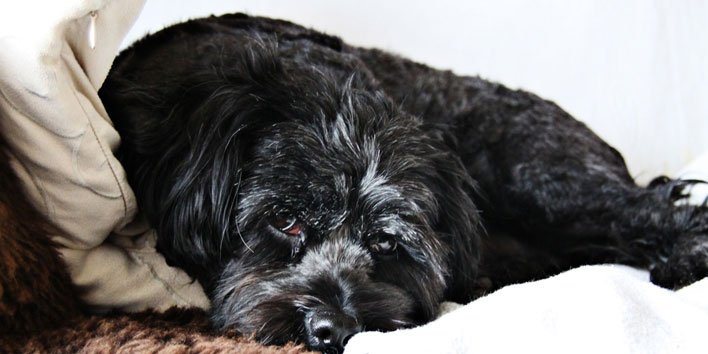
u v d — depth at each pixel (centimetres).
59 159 56
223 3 85
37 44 53
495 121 76
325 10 89
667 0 98
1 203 53
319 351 58
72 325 55
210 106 63
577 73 96
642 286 54
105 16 56
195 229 63
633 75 97
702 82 97
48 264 54
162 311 60
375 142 64
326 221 62
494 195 75
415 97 75
